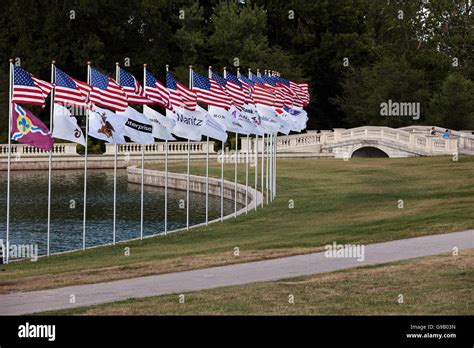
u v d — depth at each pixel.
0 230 71.19
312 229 55.12
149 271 40.03
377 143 139.62
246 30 168.00
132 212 83.25
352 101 165.88
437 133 146.75
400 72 160.50
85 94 52.88
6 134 141.00
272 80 78.88
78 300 33.50
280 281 35.78
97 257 49.66
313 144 142.25
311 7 180.62
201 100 62.50
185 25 167.12
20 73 49.62
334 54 179.38
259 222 63.06
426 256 40.34
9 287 37.09
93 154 143.88
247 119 67.88
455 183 82.81
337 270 37.88
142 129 56.94
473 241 44.75
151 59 162.00
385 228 51.78
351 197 76.00
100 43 152.25
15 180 119.44
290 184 91.75
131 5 159.38
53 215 80.81
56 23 151.75
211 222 65.69
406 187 82.12
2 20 158.75
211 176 104.69
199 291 34.31
